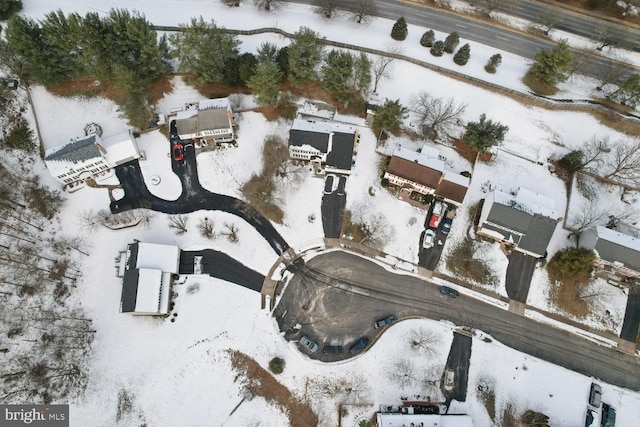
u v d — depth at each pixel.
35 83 83.19
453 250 81.62
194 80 85.19
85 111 84.19
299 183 83.50
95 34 75.12
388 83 90.38
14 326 70.19
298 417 70.00
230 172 83.44
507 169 87.25
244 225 80.56
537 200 82.38
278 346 73.06
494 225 79.44
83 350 70.38
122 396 68.31
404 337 74.88
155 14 91.38
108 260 75.94
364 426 68.94
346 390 71.31
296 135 80.75
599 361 76.25
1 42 77.06
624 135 90.38
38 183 78.81
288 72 85.00
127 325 72.19
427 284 79.31
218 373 70.94
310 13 95.75
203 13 92.75
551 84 91.00
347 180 84.38
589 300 79.56
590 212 84.94
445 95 90.62
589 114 91.38
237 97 87.00
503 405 72.38
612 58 97.38
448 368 73.44
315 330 74.69
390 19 97.31
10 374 67.88
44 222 76.62
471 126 82.56
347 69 81.19
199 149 84.06
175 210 80.62
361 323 75.56
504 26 99.06
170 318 73.06
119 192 80.50
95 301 73.31
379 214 82.75
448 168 86.44
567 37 99.19
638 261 76.50
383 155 86.31
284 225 81.25
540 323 78.31
